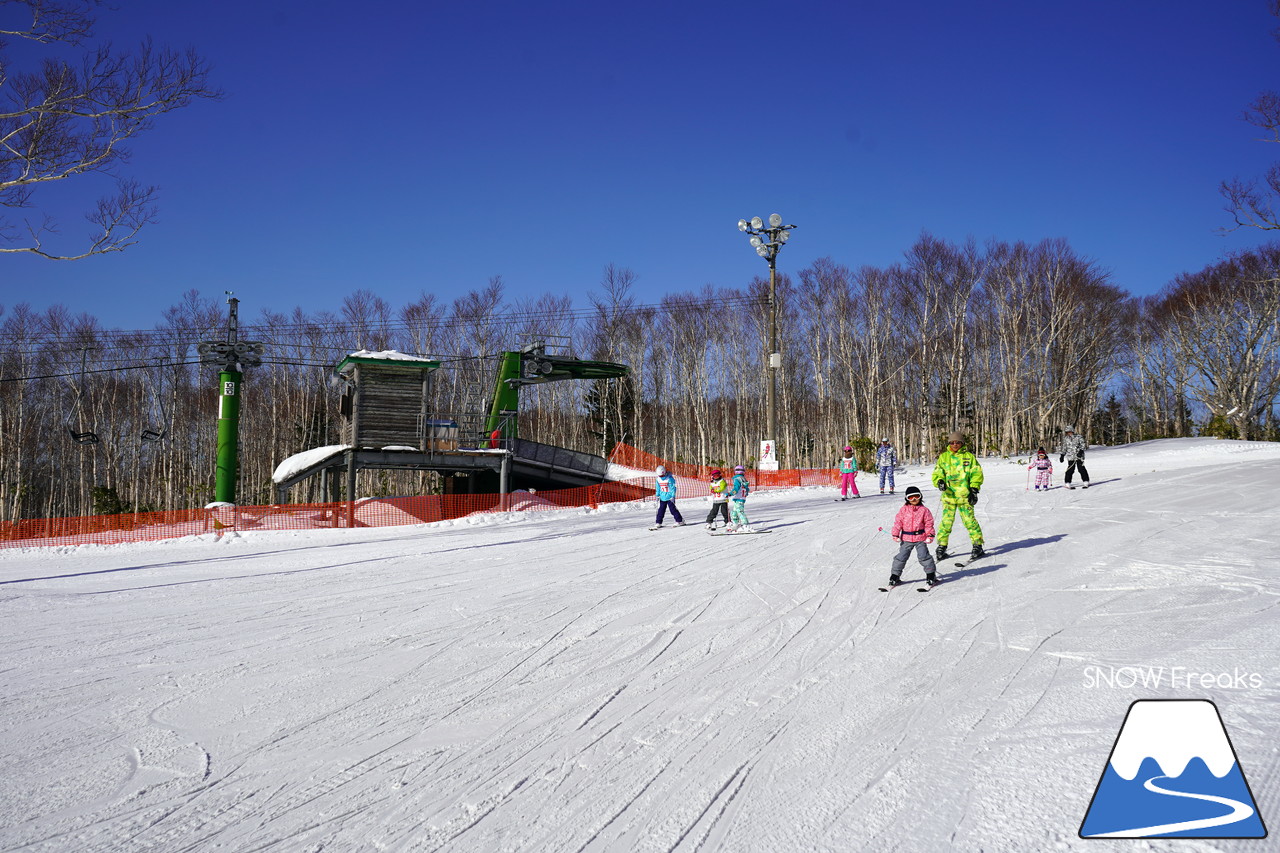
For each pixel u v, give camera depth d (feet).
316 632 29.40
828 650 23.62
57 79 46.11
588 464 112.88
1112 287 212.23
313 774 16.22
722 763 15.79
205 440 202.69
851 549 42.19
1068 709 17.29
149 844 13.42
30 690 23.17
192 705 21.15
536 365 114.01
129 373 187.73
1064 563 34.60
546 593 34.86
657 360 226.58
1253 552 34.68
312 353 200.64
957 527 48.42
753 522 59.93
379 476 188.03
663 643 25.40
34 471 185.68
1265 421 213.05
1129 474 89.40
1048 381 208.23
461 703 20.40
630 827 13.34
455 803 14.60
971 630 24.68
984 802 13.35
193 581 44.70
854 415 199.62
